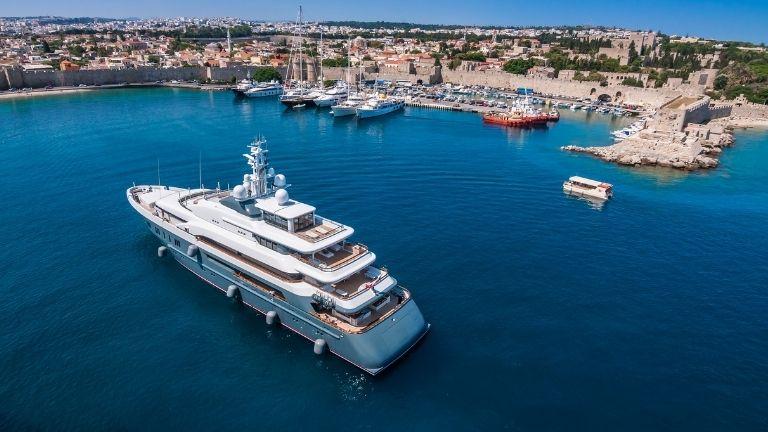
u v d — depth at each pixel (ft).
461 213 254.68
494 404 128.88
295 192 275.59
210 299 174.70
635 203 285.23
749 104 608.19
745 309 174.40
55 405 124.98
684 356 148.25
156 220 194.90
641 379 138.00
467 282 185.37
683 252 218.38
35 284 177.68
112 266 192.65
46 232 219.00
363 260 159.94
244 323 162.09
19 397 127.03
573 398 130.82
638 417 124.98
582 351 148.97
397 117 575.38
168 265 195.93
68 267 190.08
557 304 173.06
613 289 184.03
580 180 302.04
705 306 175.11
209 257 176.76
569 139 477.77
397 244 214.28
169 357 143.84
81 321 158.10
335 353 147.43
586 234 234.38
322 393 132.57
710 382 137.69
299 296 148.05
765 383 138.21
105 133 413.59
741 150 451.12
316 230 164.66
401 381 137.08
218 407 126.52
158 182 287.48
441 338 154.20
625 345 152.25
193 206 188.03
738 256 216.54
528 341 152.97
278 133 442.91
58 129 425.69
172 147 370.53
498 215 254.47
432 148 402.52
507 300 174.40
